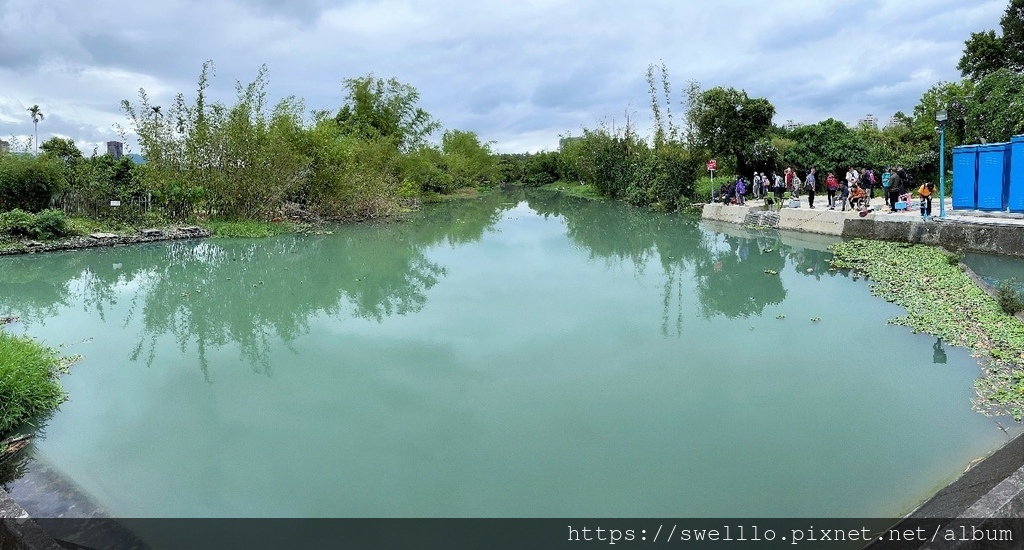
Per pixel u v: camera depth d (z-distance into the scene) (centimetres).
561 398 610
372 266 1430
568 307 988
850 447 493
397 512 420
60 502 431
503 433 535
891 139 2817
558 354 744
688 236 1933
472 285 1191
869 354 710
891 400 580
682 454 490
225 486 458
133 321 950
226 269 1389
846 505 412
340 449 514
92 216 1912
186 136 2066
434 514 417
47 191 1855
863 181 1897
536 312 959
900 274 1088
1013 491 327
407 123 3884
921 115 2531
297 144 2306
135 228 1855
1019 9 2567
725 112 2723
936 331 763
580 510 417
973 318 791
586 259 1525
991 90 1991
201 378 689
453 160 5131
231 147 2084
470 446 513
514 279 1251
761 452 490
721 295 1062
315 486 456
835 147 2606
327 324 912
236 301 1078
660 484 446
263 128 2120
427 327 879
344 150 2527
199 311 1010
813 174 1989
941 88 2412
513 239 1956
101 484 464
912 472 450
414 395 626
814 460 474
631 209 3094
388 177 3123
